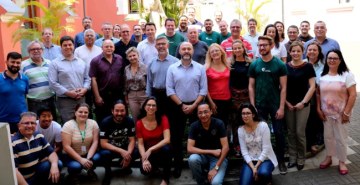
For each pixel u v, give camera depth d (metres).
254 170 5.06
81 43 8.43
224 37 8.05
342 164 5.55
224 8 16.12
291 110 5.65
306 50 6.80
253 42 7.81
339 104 5.46
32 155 5.02
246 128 5.30
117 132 5.63
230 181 5.46
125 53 6.61
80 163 5.27
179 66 5.65
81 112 5.40
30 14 10.49
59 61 5.96
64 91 5.87
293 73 5.62
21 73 5.75
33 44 5.96
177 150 5.72
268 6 13.84
